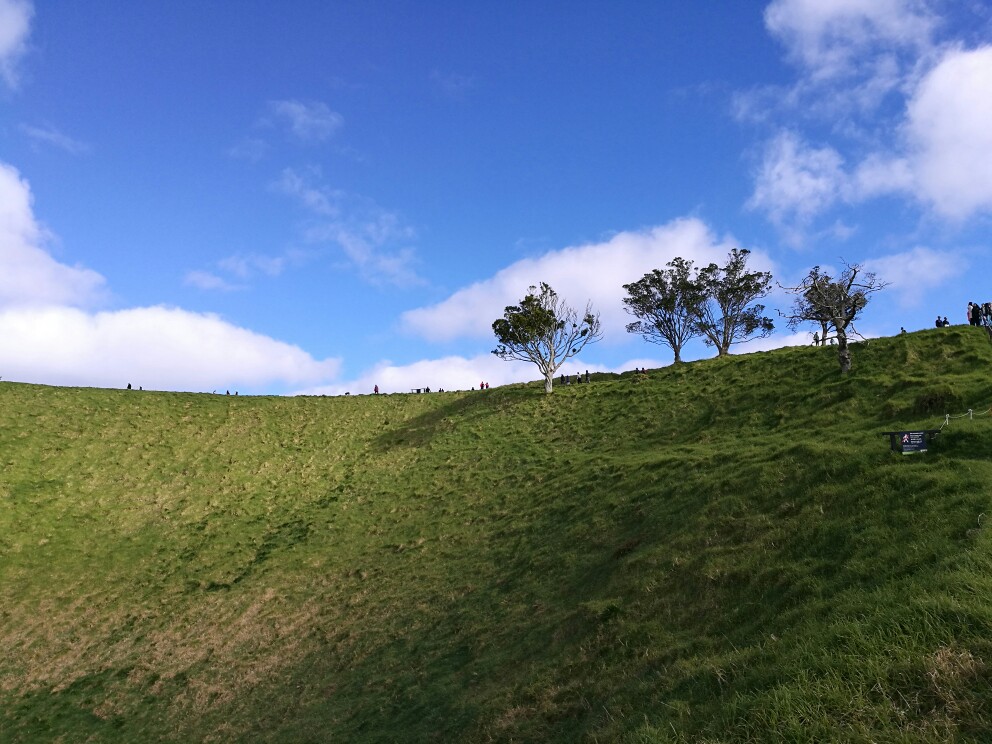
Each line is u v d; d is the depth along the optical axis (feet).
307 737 66.54
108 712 84.38
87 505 151.64
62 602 116.06
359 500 153.99
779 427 111.04
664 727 34.55
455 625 80.07
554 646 61.67
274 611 107.04
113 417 199.52
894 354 123.95
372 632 88.33
